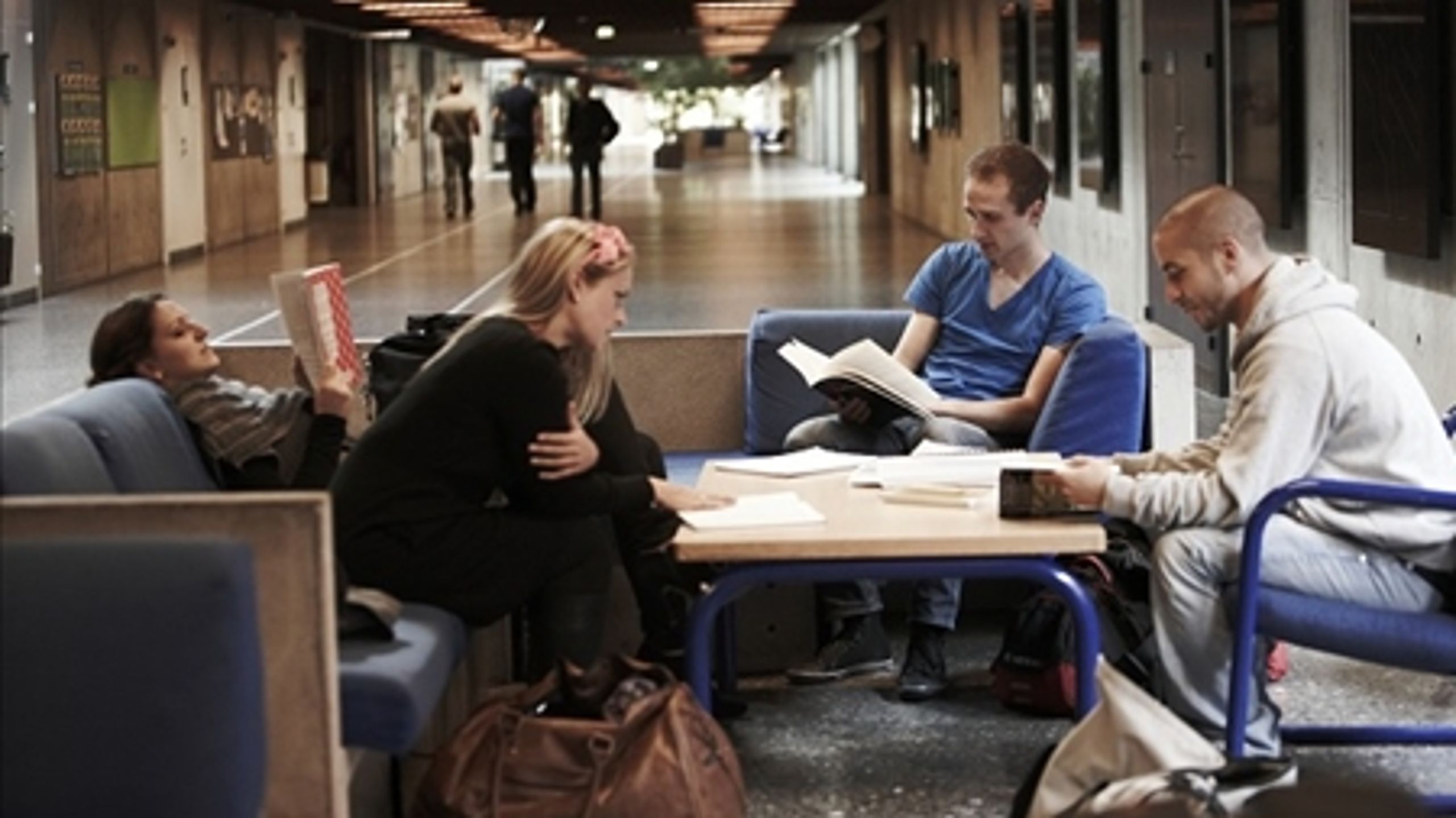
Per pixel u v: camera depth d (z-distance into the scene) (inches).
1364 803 70.1
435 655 185.8
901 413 267.3
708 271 906.7
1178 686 209.2
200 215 1096.8
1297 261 211.8
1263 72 485.4
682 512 215.3
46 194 826.2
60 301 800.9
